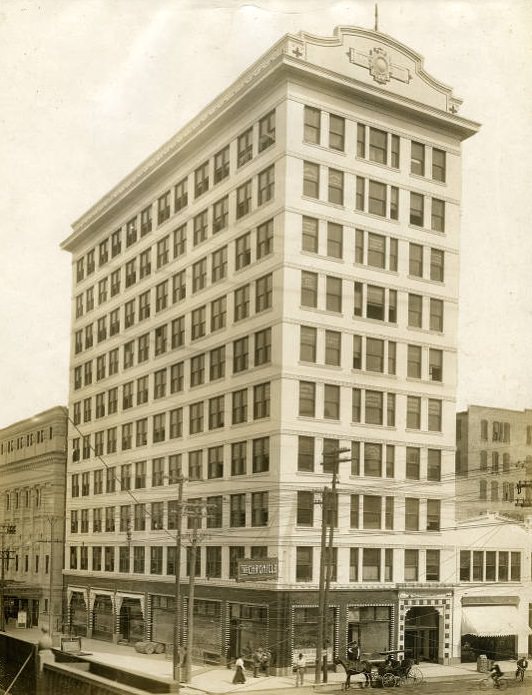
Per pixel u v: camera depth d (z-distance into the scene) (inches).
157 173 2101.4
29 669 1218.0
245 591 1674.5
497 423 2241.6
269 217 1748.3
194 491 1876.2
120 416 2202.3
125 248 2252.7
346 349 1760.6
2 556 2529.5
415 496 1825.8
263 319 1737.2
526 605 1974.7
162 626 1940.2
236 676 1473.9
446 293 1923.0
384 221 1847.9
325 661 1507.1
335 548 1694.1
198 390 1911.9
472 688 1519.4
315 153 1759.4
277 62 1723.7
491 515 1973.4
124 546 2117.4
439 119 1924.2
